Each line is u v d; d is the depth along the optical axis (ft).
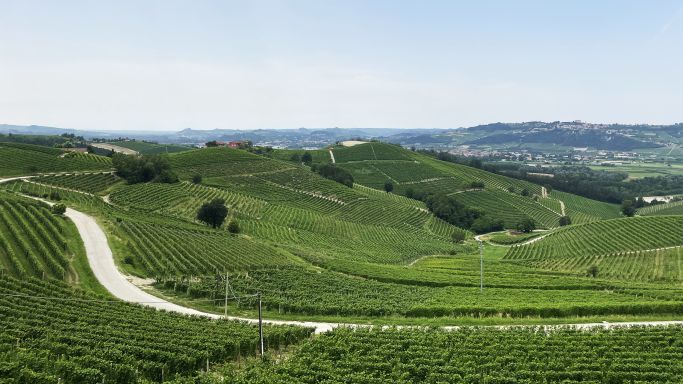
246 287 300.40
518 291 327.67
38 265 282.56
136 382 163.94
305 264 397.80
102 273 305.53
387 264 458.50
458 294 315.99
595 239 546.26
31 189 518.78
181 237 405.39
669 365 179.11
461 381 165.27
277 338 207.82
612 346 200.23
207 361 179.73
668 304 268.21
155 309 243.81
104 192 570.05
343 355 186.80
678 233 517.55
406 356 186.19
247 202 625.41
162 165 639.76
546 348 195.11
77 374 159.94
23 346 180.75
